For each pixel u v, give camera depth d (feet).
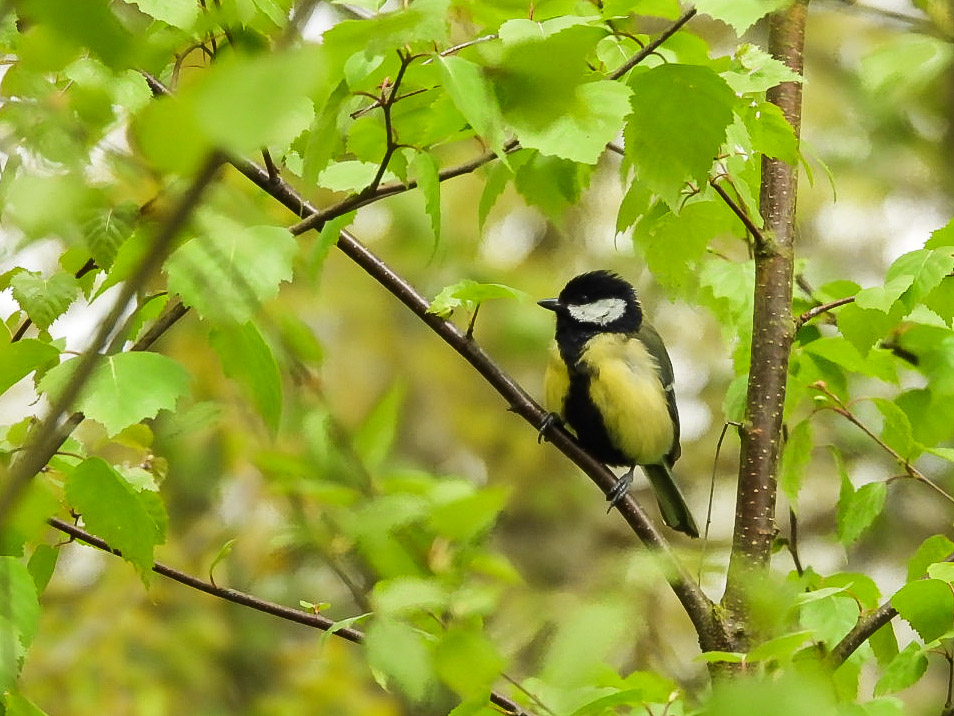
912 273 19.89
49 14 6.43
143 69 11.81
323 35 9.66
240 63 5.51
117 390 13.84
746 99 19.84
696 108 13.62
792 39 23.30
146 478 19.22
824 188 54.24
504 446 54.60
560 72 11.44
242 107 5.32
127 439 20.40
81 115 11.09
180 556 37.65
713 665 18.88
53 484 18.24
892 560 51.01
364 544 12.26
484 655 11.40
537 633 11.14
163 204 12.68
